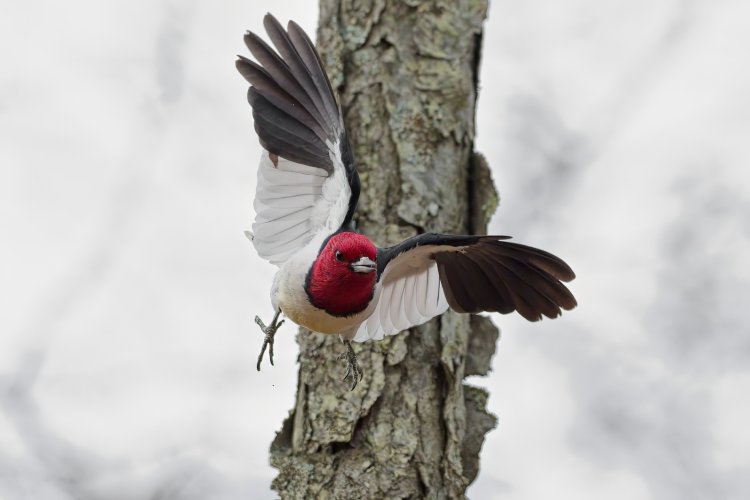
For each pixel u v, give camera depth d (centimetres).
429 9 1258
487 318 1256
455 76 1248
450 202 1228
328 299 1071
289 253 1130
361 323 1138
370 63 1245
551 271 1127
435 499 1150
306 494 1152
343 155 1052
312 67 1036
